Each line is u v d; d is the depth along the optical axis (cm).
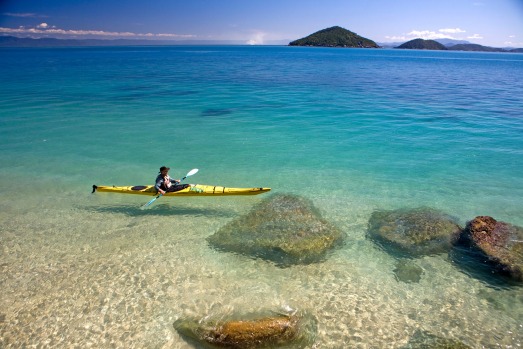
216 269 830
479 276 795
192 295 751
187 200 1174
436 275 806
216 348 635
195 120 2228
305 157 1570
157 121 2189
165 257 873
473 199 1167
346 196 1197
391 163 1490
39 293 755
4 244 921
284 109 2570
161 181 1141
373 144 1742
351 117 2317
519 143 1739
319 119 2261
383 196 1195
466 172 1388
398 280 794
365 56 13500
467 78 5184
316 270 827
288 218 988
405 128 2030
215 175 1377
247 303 729
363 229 995
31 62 7456
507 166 1443
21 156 1541
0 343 637
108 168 1434
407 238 915
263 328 651
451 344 631
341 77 4925
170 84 3912
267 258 861
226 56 12131
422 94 3347
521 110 2539
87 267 837
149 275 810
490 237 871
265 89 3584
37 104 2612
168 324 681
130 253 889
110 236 963
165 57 10988
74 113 2358
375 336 654
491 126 2064
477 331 661
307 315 700
